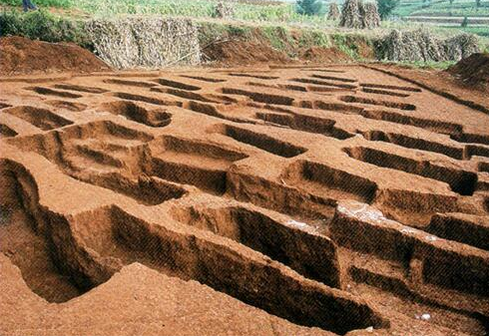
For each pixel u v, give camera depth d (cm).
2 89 1808
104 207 830
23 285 609
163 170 1200
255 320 547
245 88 1975
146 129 1323
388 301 761
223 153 1202
